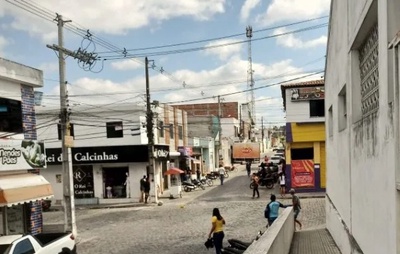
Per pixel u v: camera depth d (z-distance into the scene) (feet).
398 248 13.70
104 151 95.71
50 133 98.99
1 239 33.04
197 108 239.30
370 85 20.71
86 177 99.04
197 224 60.85
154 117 99.40
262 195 91.35
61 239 37.76
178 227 59.47
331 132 41.04
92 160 96.12
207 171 165.07
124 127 95.96
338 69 31.22
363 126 20.57
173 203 89.15
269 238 21.74
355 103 23.90
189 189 112.47
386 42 14.78
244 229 54.65
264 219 61.67
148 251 45.62
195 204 84.58
